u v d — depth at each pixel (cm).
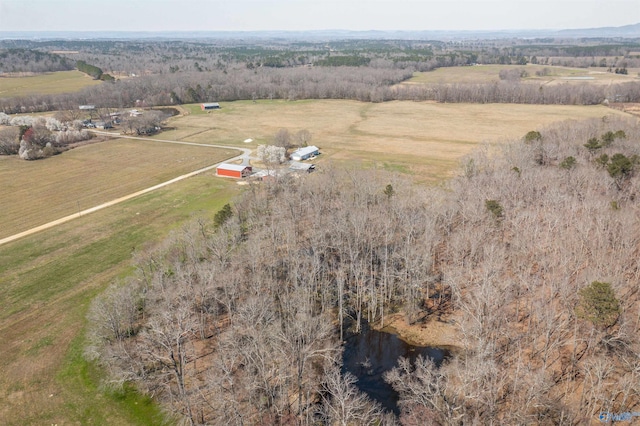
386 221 8088
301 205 9175
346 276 7350
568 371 5278
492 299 5681
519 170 9894
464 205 8300
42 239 9112
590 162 10238
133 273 7394
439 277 7338
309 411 4941
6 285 7462
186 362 5531
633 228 6962
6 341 6144
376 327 6606
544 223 7931
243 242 7988
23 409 5025
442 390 4675
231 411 4544
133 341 5938
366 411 4616
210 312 6469
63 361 5766
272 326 5431
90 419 4897
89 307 6538
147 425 4819
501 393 5025
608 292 4994
